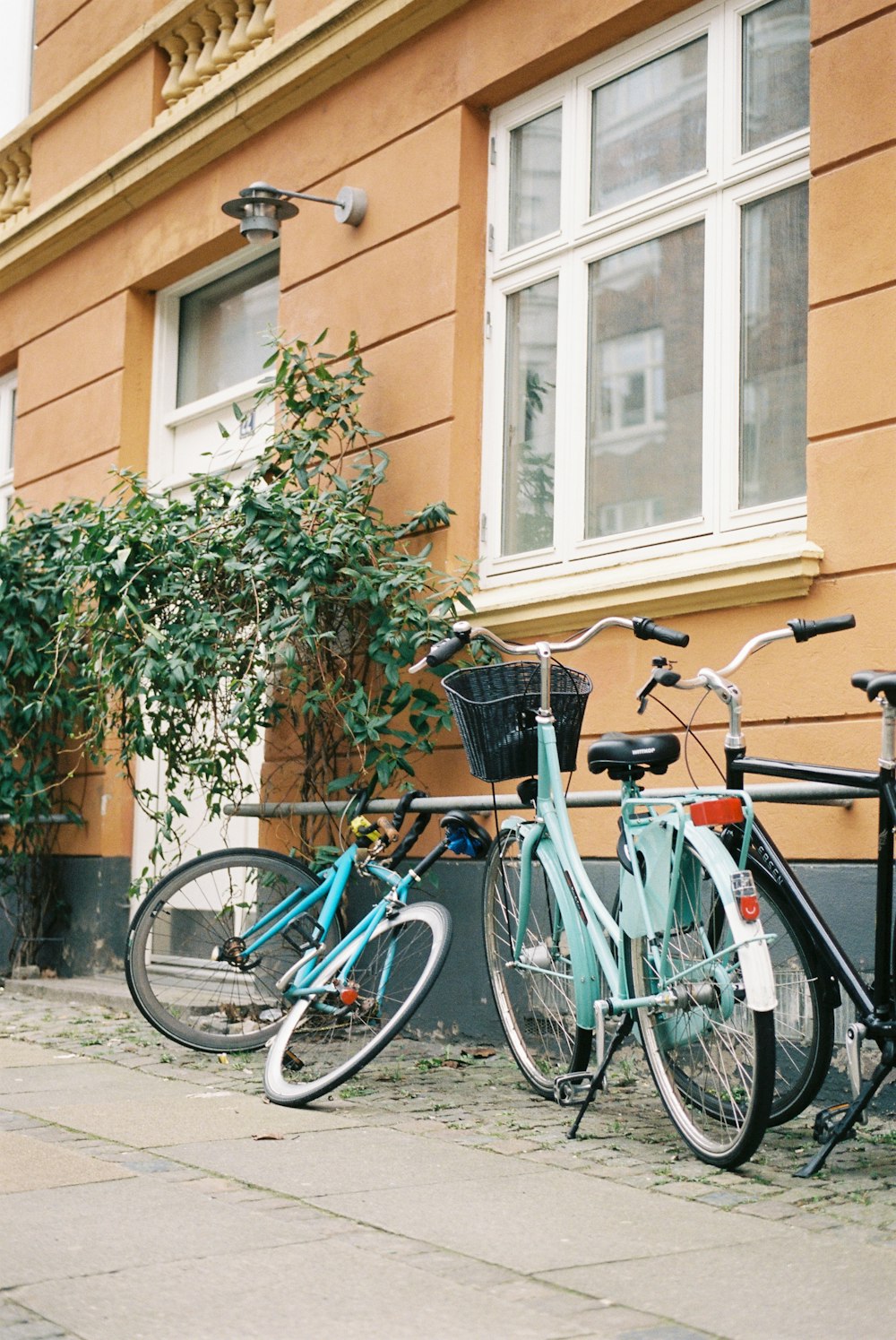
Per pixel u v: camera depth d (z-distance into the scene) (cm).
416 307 601
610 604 503
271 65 672
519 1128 391
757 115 499
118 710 633
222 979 518
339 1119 405
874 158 439
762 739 451
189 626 557
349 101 646
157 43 790
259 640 552
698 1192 325
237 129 704
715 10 512
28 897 781
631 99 546
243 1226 298
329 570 550
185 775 677
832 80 453
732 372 498
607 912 389
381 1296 256
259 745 670
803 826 430
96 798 765
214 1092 449
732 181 501
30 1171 345
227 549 560
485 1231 295
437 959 435
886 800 342
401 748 558
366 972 465
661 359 527
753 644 367
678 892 357
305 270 663
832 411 441
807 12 484
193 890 517
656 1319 246
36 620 735
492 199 594
